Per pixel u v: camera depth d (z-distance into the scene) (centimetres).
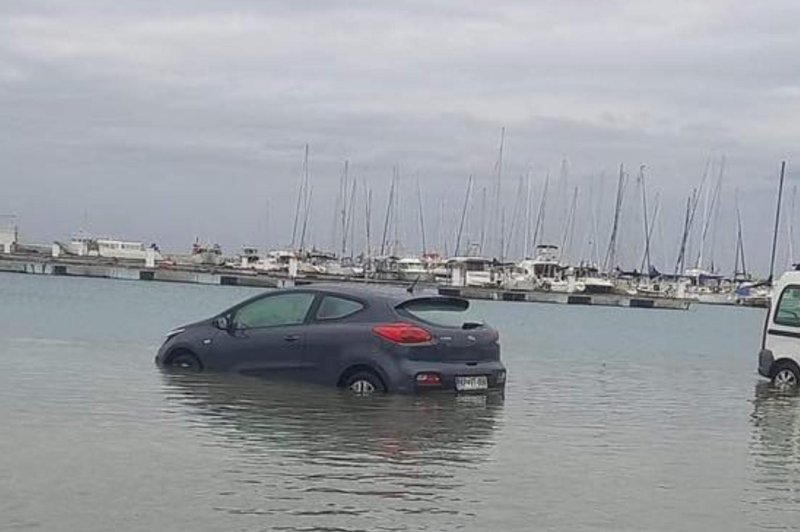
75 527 773
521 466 1055
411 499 894
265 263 9625
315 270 9331
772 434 1347
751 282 9381
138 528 776
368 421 1276
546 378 1941
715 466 1104
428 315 1531
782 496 966
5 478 910
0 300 4641
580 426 1341
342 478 960
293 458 1041
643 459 1128
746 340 4247
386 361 1478
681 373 2214
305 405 1377
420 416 1330
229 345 1650
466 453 1110
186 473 955
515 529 818
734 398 1759
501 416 1381
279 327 1602
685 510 902
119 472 948
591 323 5581
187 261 9700
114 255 9619
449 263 9531
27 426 1156
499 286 9256
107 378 1591
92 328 2903
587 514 873
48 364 1767
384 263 9531
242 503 856
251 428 1198
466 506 880
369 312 1530
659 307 9062
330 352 1529
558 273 9412
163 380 1577
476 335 1548
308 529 790
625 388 1830
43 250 9262
